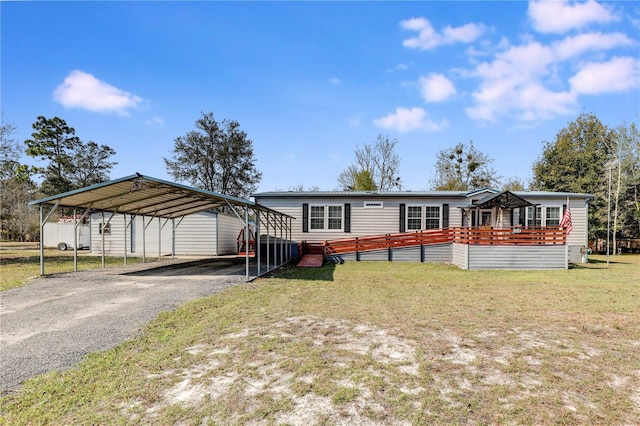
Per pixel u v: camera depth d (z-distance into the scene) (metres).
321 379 3.63
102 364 4.08
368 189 31.05
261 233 18.08
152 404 3.17
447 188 35.66
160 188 11.25
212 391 3.40
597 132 29.73
